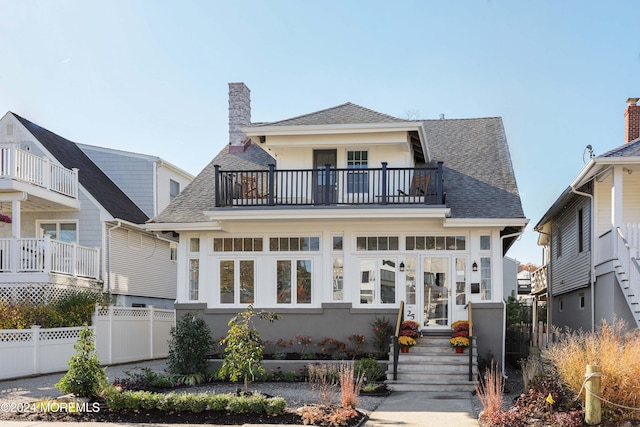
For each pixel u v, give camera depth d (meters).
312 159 19.56
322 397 13.15
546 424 10.59
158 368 19.30
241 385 15.77
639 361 10.89
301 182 18.08
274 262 18.77
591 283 19.00
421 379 15.82
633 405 10.65
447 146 22.22
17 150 20.97
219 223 18.45
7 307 18.47
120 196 27.53
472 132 22.92
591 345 11.52
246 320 13.89
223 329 18.59
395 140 18.73
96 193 25.22
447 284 18.09
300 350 18.17
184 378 15.97
